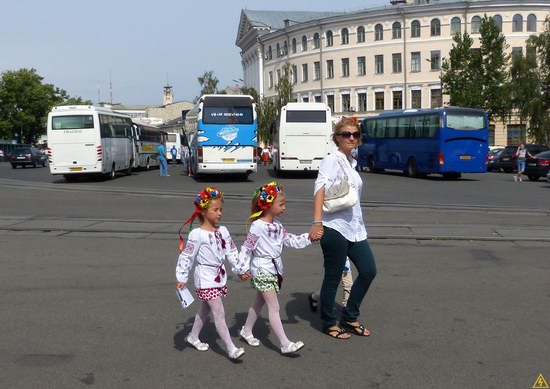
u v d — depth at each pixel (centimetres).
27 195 1956
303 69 7981
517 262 875
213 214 493
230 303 664
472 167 2884
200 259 494
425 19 6888
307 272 817
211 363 485
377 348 519
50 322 592
